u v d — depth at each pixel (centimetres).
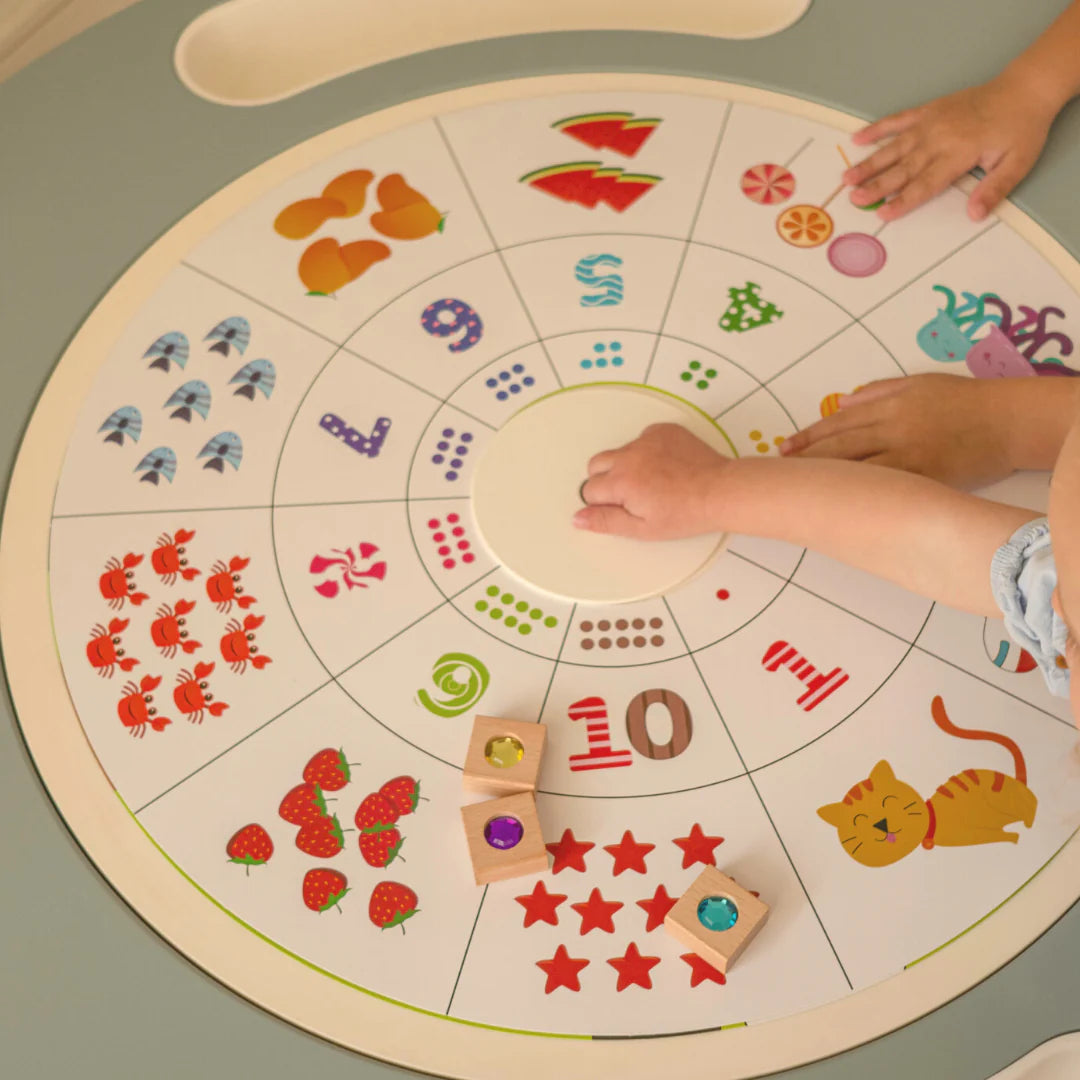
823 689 101
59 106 129
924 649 102
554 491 109
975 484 110
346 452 111
